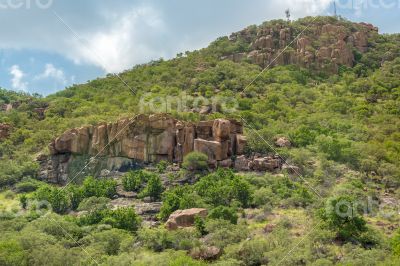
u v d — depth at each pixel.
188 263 58.34
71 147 109.06
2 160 113.38
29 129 130.62
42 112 143.62
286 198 84.31
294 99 144.38
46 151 113.25
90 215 79.88
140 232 71.62
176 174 98.00
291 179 93.38
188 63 176.75
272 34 188.75
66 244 68.56
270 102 138.25
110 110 134.75
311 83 163.88
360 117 129.62
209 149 100.25
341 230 67.81
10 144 120.94
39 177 107.69
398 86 157.12
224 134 101.50
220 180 90.12
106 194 92.19
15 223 76.56
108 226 74.38
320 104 140.88
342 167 98.50
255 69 171.25
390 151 107.25
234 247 63.38
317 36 188.88
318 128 119.25
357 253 62.53
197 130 103.69
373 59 185.75
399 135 116.25
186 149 102.56
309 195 84.06
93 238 69.38
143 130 105.12
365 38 196.50
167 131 104.44
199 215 76.00
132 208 82.62
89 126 110.00
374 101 147.12
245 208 82.69
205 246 65.50
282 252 61.94
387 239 68.56
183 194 85.31
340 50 179.50
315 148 105.06
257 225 74.38
